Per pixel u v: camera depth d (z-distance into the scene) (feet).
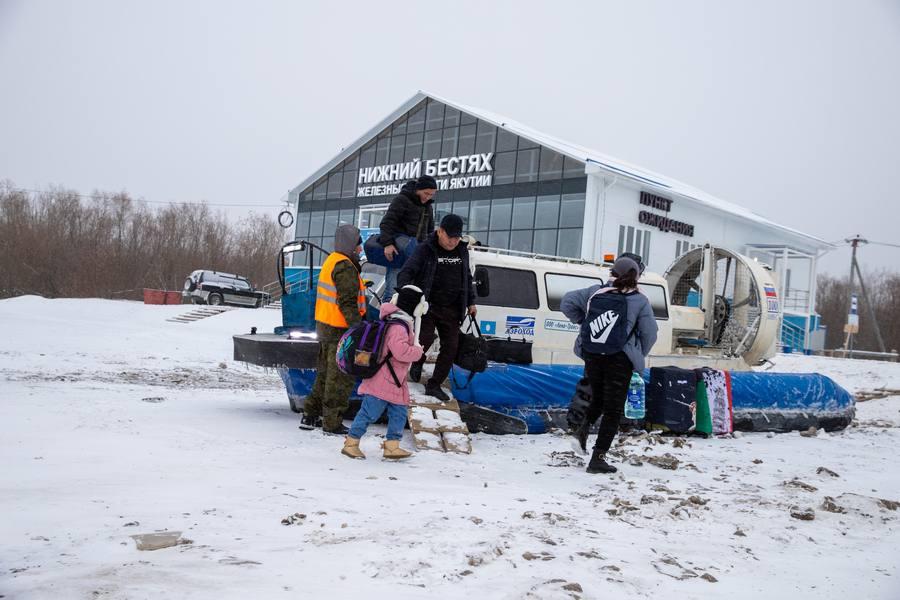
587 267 33.32
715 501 17.66
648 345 21.62
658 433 28.94
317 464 19.61
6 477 16.31
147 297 132.77
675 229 106.42
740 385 31.22
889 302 233.76
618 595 10.77
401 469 19.84
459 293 24.88
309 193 136.05
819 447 27.86
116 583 10.12
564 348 31.73
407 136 120.78
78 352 60.18
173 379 44.83
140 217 218.18
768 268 42.29
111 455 19.27
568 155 98.17
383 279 29.96
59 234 204.85
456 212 112.68
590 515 15.70
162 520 13.34
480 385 27.35
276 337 27.68
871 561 13.46
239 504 14.70
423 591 10.39
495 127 108.47
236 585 10.25
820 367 67.97
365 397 21.07
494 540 12.87
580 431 23.59
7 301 127.44
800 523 15.94
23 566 10.77
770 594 11.39
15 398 29.71
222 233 226.79
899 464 24.40
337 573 10.96
